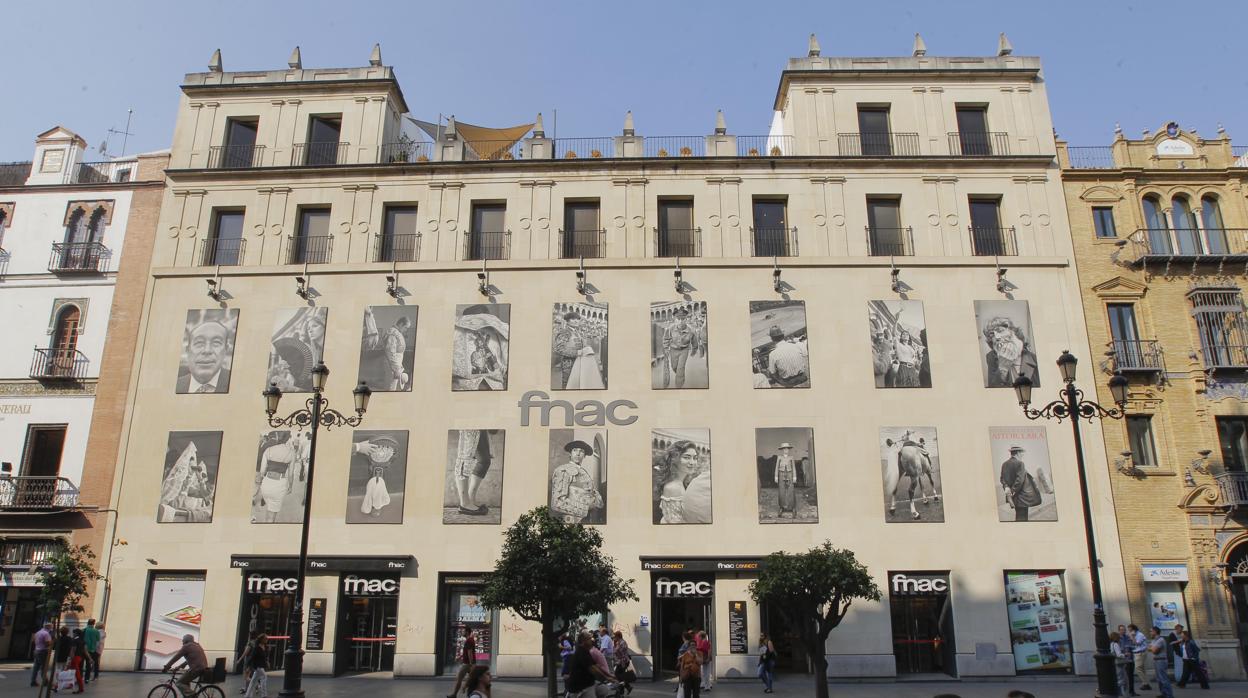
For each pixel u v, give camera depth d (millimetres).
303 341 30266
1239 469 28859
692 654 19781
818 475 28453
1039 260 30625
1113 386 18797
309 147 33125
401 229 31969
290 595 28125
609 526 28062
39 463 30047
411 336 30109
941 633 27531
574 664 15250
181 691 17734
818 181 31734
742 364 29547
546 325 30172
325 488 28672
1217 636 27172
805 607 20719
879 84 33375
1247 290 30422
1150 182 31766
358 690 23906
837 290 30328
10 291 31812
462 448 28906
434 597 27625
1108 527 27969
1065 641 27141
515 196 31859
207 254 31734
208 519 28562
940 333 29875
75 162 33844
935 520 28047
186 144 33250
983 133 33031
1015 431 28875
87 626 25578
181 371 30172
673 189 31750
